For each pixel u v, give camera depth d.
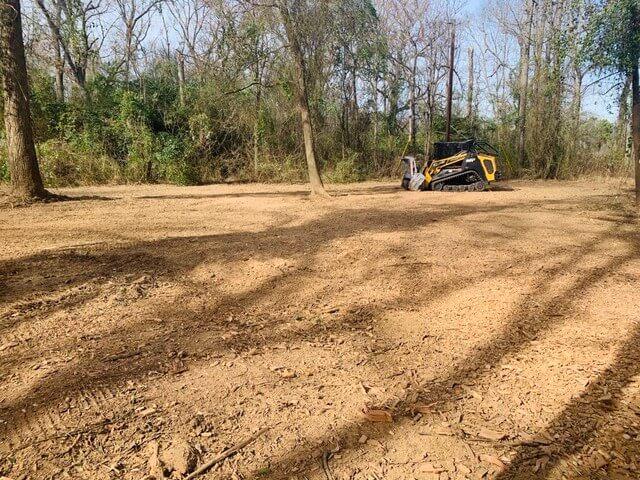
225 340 3.42
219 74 18.27
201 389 2.75
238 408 2.57
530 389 2.77
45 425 2.39
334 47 19.50
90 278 4.68
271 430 2.38
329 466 2.13
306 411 2.54
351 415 2.52
